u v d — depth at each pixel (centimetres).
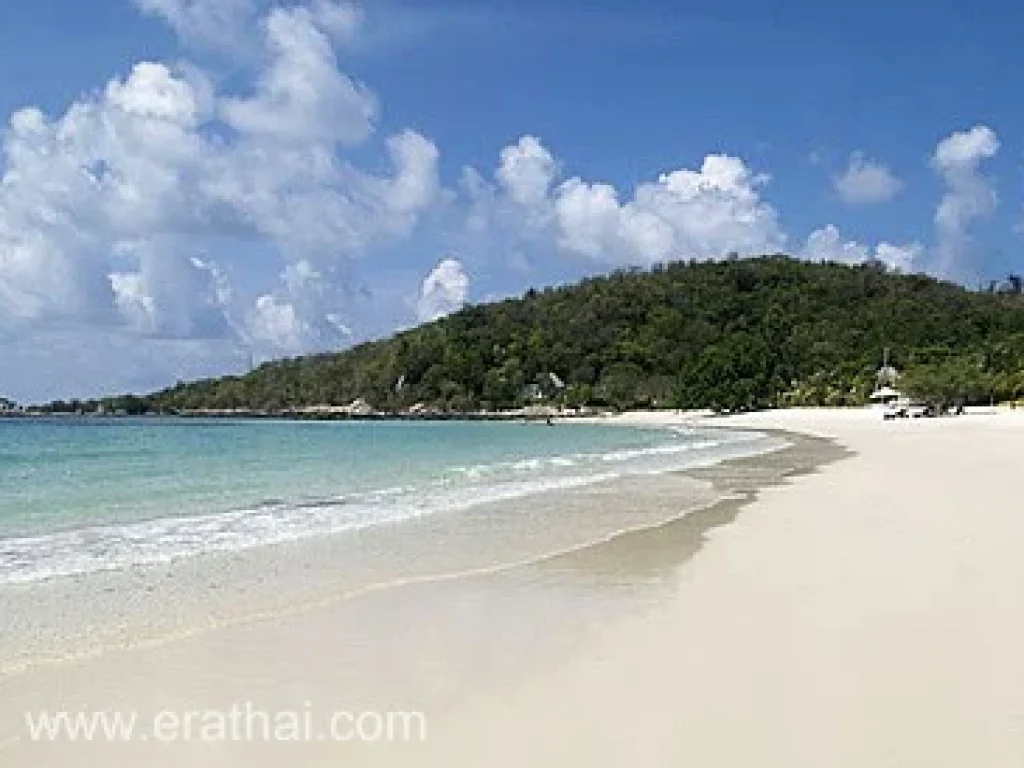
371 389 19212
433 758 752
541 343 18412
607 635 1130
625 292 19762
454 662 1027
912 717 809
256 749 778
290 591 1432
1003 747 742
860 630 1091
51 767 746
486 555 1755
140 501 2662
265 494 2878
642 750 755
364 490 3009
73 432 9044
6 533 2017
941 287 19575
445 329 19800
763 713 830
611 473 3694
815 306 18500
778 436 7581
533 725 818
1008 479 2933
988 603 1198
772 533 1920
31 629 1191
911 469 3509
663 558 1689
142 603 1343
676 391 15762
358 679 967
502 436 8494
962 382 11244
